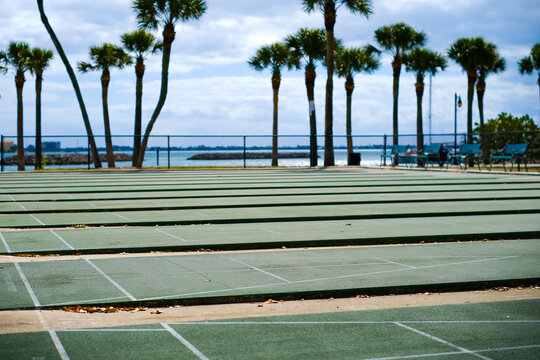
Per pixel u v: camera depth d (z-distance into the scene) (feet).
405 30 126.82
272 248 26.61
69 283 19.04
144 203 43.65
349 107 139.33
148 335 14.12
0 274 20.38
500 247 26.12
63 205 42.34
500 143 150.82
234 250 26.14
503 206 41.73
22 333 14.19
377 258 23.48
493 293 18.60
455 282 19.10
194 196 49.34
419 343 13.56
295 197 48.83
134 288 18.39
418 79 133.49
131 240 27.45
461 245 26.76
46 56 123.75
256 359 12.56
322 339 13.85
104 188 58.44
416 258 23.44
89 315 15.84
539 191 54.75
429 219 35.19
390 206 41.91
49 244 26.35
